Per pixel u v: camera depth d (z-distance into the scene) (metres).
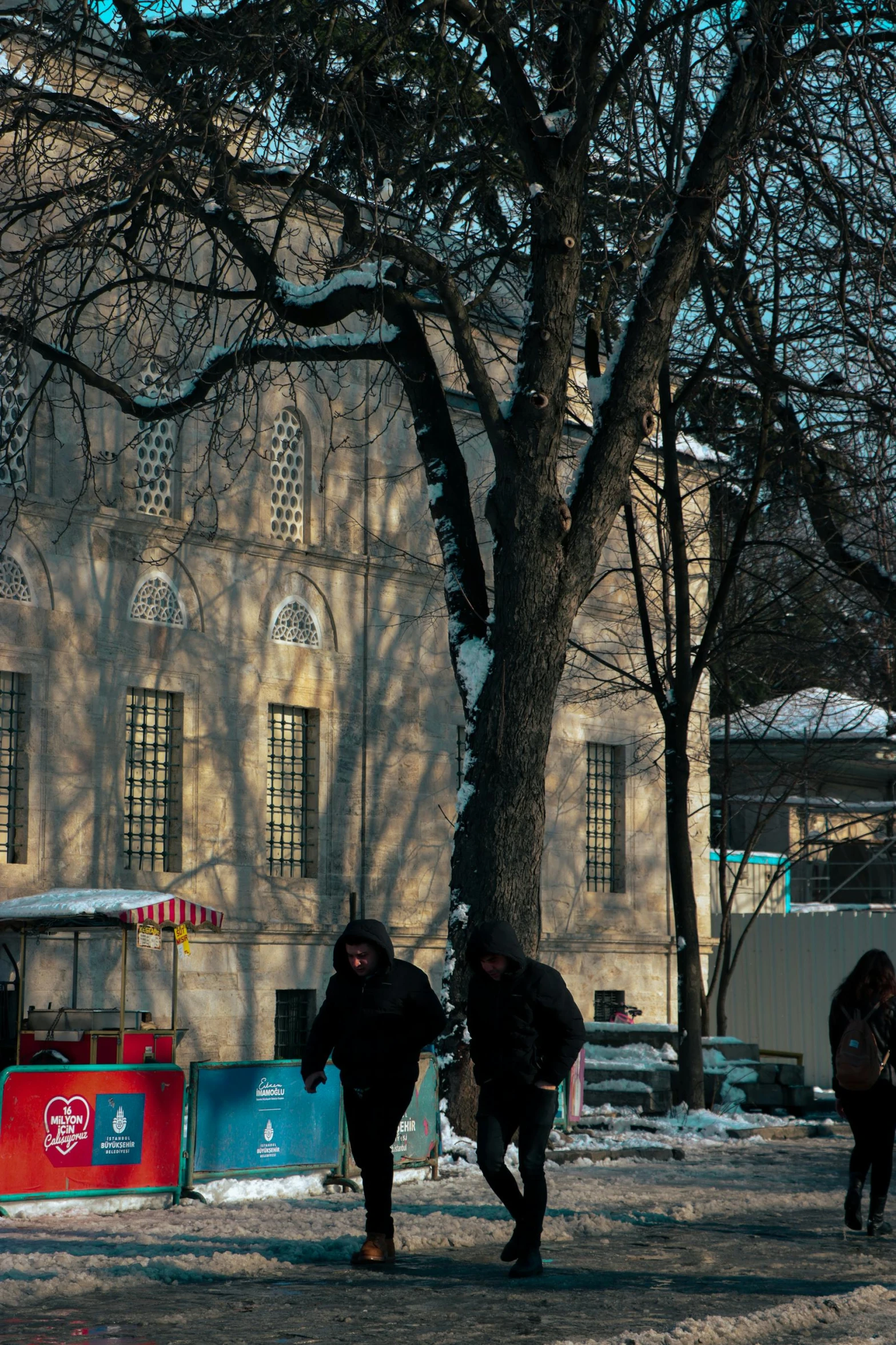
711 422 27.52
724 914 31.48
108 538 24.89
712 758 35.66
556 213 18.12
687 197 18.56
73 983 23.34
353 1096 10.80
